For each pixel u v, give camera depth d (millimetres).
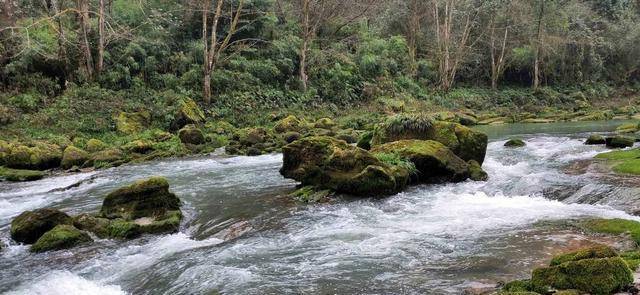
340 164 10961
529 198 9875
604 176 10633
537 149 17250
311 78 33750
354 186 10547
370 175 10477
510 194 10359
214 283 6047
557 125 28297
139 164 17500
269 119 26875
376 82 36656
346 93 33594
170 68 28109
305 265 6551
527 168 13445
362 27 41375
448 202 9914
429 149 12117
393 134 14180
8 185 14602
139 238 8664
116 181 14242
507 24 42094
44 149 17703
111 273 7012
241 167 16188
